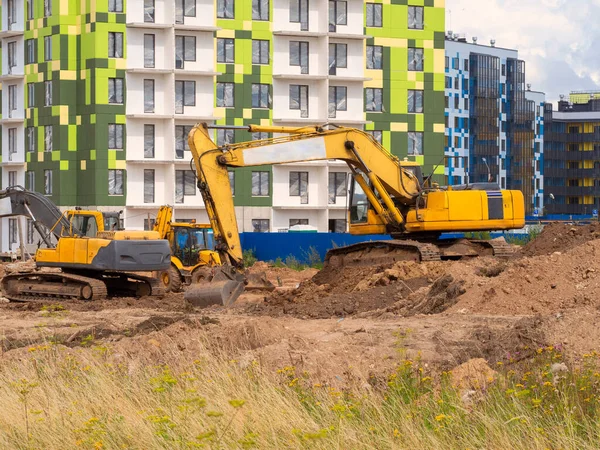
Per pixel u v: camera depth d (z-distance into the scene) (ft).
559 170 604.49
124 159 290.15
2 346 90.48
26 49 302.66
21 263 194.49
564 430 51.57
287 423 54.19
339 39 306.55
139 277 157.89
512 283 99.40
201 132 125.18
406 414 55.42
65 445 54.80
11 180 309.01
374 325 92.58
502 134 554.87
